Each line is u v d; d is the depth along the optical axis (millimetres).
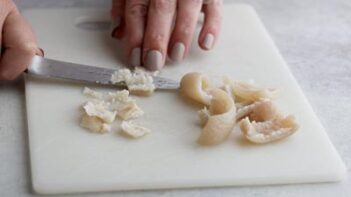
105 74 443
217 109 399
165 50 461
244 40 505
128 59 469
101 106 407
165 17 464
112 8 514
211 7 498
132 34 467
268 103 397
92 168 364
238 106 413
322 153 380
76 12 543
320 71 483
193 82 419
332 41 526
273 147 383
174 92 431
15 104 425
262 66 470
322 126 407
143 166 367
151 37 459
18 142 392
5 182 362
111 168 365
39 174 358
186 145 383
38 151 374
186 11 470
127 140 385
